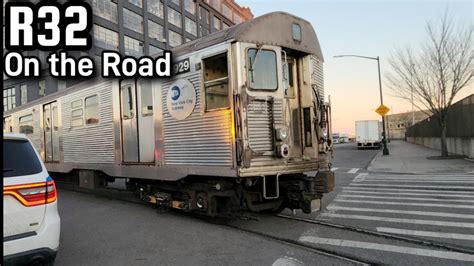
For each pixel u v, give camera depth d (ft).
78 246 19.77
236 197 22.72
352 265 16.22
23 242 13.51
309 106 25.22
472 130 69.05
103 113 32.40
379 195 34.58
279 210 26.11
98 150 33.19
